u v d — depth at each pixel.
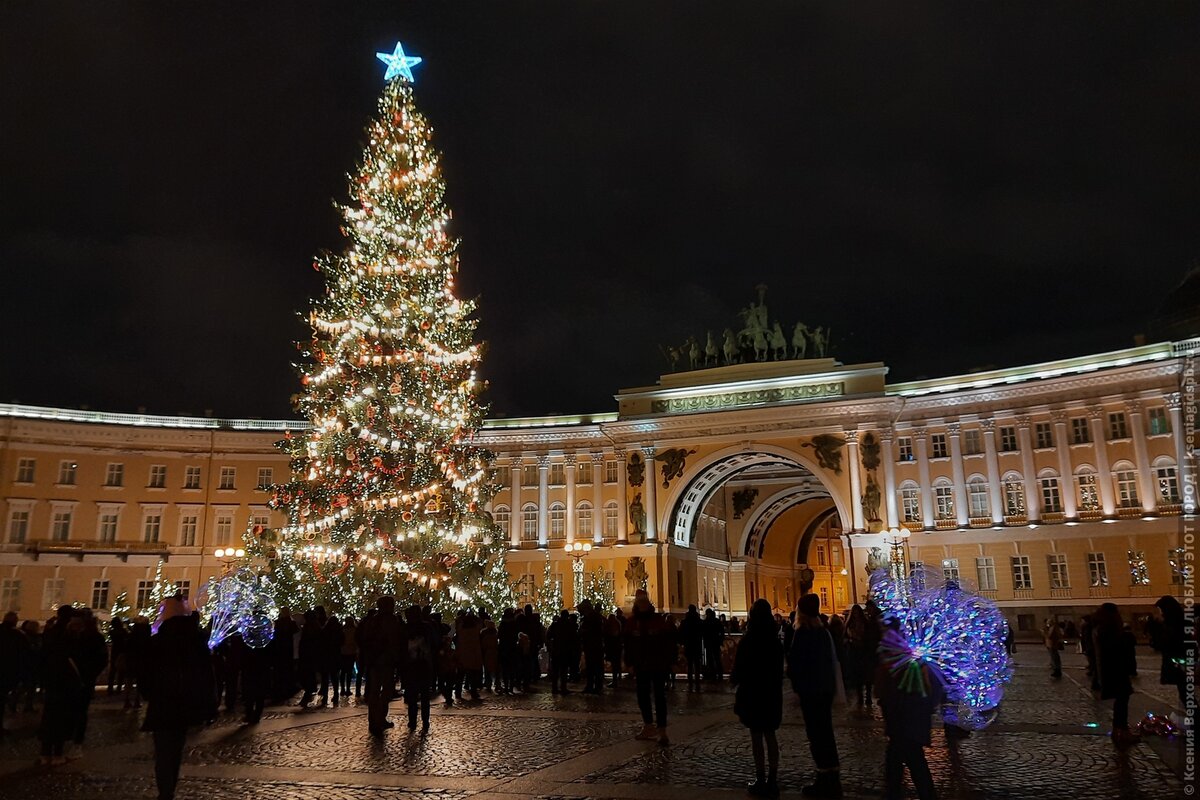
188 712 12.79
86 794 14.57
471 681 28.92
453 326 45.88
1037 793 14.02
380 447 41.88
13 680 22.47
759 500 93.06
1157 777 15.07
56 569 76.50
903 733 12.02
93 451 79.62
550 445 84.62
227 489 83.19
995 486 70.56
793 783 14.95
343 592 41.38
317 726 23.08
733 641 42.62
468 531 45.25
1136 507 65.44
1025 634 67.31
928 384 75.56
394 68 47.06
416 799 13.98
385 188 44.81
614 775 15.68
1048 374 71.06
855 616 25.88
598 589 63.31
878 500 72.25
